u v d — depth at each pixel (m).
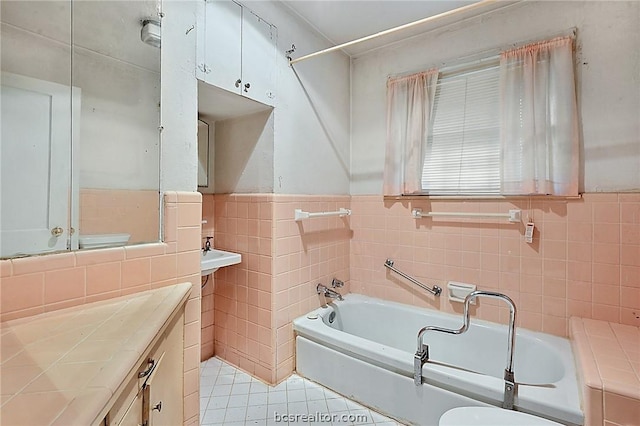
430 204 2.41
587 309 1.86
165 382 1.26
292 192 2.23
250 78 1.92
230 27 1.82
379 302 2.57
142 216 1.43
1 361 0.77
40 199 1.15
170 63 1.55
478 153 2.21
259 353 2.16
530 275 2.03
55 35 1.22
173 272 1.51
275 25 2.08
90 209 1.29
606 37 1.80
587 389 1.19
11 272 1.03
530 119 1.95
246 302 2.24
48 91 1.20
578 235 1.88
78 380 0.68
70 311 1.14
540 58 1.94
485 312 2.19
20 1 1.13
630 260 1.74
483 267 2.20
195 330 1.60
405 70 2.52
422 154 2.40
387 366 1.81
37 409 0.58
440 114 2.36
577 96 1.88
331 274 2.59
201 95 1.87
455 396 1.57
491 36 2.15
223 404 1.89
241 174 2.27
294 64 2.23
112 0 1.38
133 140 1.43
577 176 1.85
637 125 1.72
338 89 2.67
